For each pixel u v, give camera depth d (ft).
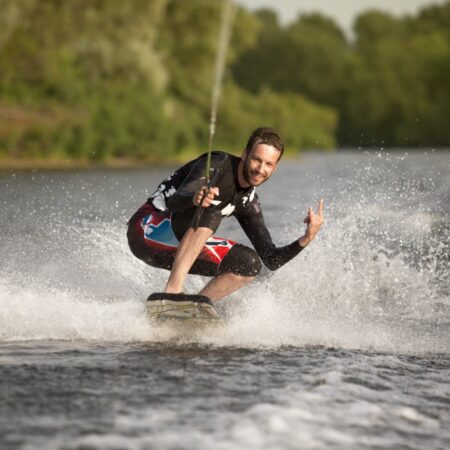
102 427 29.91
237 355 43.21
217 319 46.62
